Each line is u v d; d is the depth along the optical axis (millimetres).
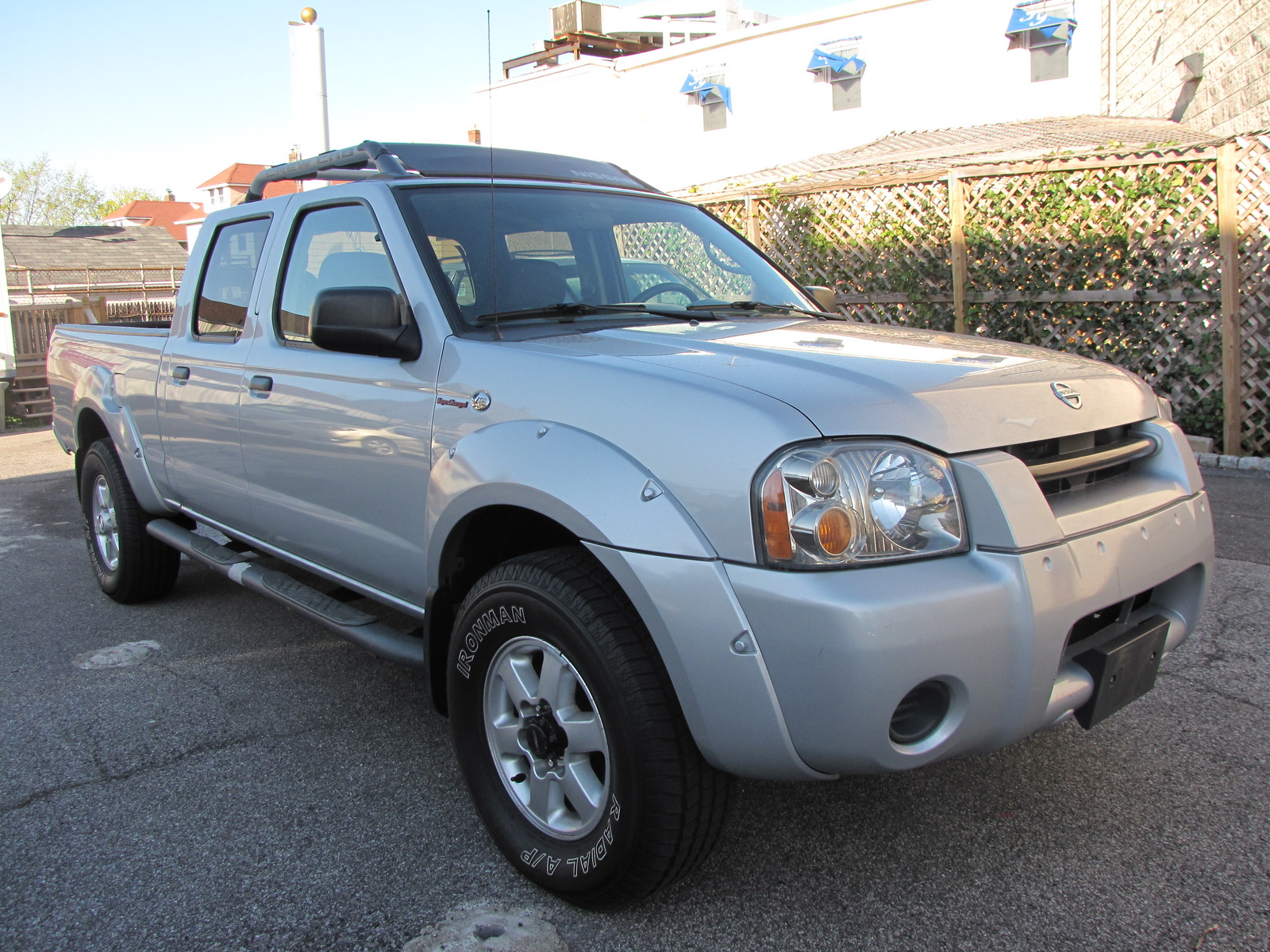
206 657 3928
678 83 20953
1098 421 2312
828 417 1941
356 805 2740
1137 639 2221
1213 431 7238
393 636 2875
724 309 3162
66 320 14758
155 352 4078
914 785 2795
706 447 1962
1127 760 2895
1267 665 3549
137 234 39969
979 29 17625
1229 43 11461
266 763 2996
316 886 2355
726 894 2301
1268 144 6621
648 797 2037
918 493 1929
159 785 2863
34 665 3859
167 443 3955
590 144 22156
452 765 2979
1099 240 7449
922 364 2285
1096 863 2391
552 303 2869
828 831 2564
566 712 2223
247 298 3537
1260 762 2861
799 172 15812
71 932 2189
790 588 1836
